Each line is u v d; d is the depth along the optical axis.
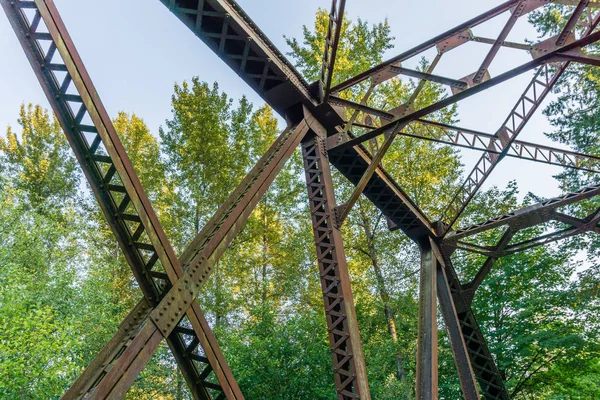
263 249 20.67
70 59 2.98
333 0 5.68
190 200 19.34
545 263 16.27
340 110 6.66
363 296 17.95
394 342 15.22
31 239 14.97
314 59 18.62
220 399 3.57
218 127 19.95
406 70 6.04
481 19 5.40
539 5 5.04
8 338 9.80
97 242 20.89
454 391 15.41
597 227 8.70
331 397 11.89
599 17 4.81
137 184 3.24
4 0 2.90
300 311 17.05
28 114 24.33
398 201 8.94
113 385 2.66
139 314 3.24
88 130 3.10
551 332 14.95
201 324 3.46
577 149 17.67
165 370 14.66
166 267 3.29
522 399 18.06
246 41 5.11
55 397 9.85
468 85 5.50
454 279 10.04
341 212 5.82
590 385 15.48
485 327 16.89
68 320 11.52
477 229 9.63
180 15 4.76
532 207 9.16
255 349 12.80
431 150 18.44
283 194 20.19
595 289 14.95
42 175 22.80
